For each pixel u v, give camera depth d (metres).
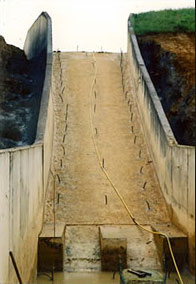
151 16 22.36
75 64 20.39
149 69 18.84
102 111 16.75
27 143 14.73
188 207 9.46
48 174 12.85
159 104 13.69
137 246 10.08
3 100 17.12
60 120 16.16
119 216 11.53
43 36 20.77
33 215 8.91
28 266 8.02
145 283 7.16
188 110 15.78
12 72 19.02
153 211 11.76
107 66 20.38
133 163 14.00
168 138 11.67
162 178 12.31
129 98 17.61
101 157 14.24
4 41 19.88
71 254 9.94
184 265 9.42
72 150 14.59
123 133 15.55
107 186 12.87
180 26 20.56
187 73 16.91
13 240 6.45
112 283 8.77
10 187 6.27
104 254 9.46
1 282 5.48
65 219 11.35
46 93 14.42
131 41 19.34
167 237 9.42
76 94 17.83
